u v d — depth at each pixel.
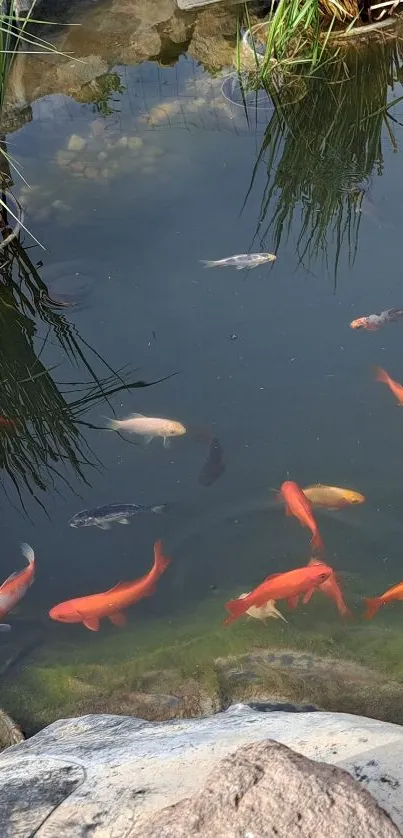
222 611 4.69
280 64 9.39
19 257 7.01
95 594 4.73
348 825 2.08
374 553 4.97
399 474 5.33
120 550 5.05
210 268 6.84
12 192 7.67
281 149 8.29
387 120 8.77
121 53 9.79
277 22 9.12
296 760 2.26
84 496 5.32
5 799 3.01
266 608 4.61
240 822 2.12
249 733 3.32
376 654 4.34
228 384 5.91
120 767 3.14
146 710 4.13
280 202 7.55
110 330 6.37
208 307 6.50
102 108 8.91
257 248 6.98
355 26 10.05
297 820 2.10
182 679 4.29
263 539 5.08
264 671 4.29
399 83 9.33
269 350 6.12
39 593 4.83
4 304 6.63
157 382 5.93
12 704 4.24
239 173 7.95
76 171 7.96
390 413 5.67
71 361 6.16
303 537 5.09
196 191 7.71
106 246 7.10
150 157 8.16
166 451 5.58
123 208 7.51
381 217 7.34
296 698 4.11
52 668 4.43
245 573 4.90
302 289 6.62
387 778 2.78
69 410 5.83
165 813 2.26
